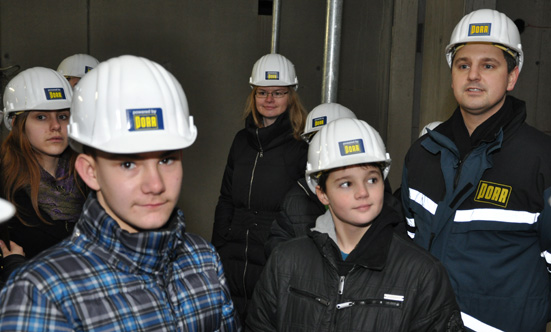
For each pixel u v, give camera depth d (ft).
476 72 6.57
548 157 6.27
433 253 6.73
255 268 10.00
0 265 6.39
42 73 7.77
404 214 7.59
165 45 18.12
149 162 3.78
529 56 16.51
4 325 3.32
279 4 15.57
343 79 18.93
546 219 6.14
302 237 5.88
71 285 3.52
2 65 17.12
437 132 6.89
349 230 5.61
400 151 18.79
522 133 6.45
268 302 5.80
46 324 3.37
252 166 10.29
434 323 5.30
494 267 6.34
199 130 18.65
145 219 3.77
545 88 16.62
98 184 3.89
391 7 18.79
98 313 3.56
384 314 5.24
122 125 3.74
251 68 18.71
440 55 16.60
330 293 5.41
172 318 3.90
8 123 7.89
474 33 6.70
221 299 4.36
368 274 5.37
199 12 18.24
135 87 3.82
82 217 3.80
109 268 3.70
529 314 6.36
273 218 10.03
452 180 6.66
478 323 6.44
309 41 18.81
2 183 7.23
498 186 6.38
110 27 17.72
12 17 17.06
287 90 10.69
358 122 5.85
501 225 6.31
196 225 18.90
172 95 3.97
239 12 18.44
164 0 17.98
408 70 18.54
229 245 10.36
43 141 7.37
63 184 7.58
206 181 18.86
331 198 5.64
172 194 3.89
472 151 6.50
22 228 7.18
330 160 5.61
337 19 9.41
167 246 3.85
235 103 18.75
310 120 9.58
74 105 3.98
